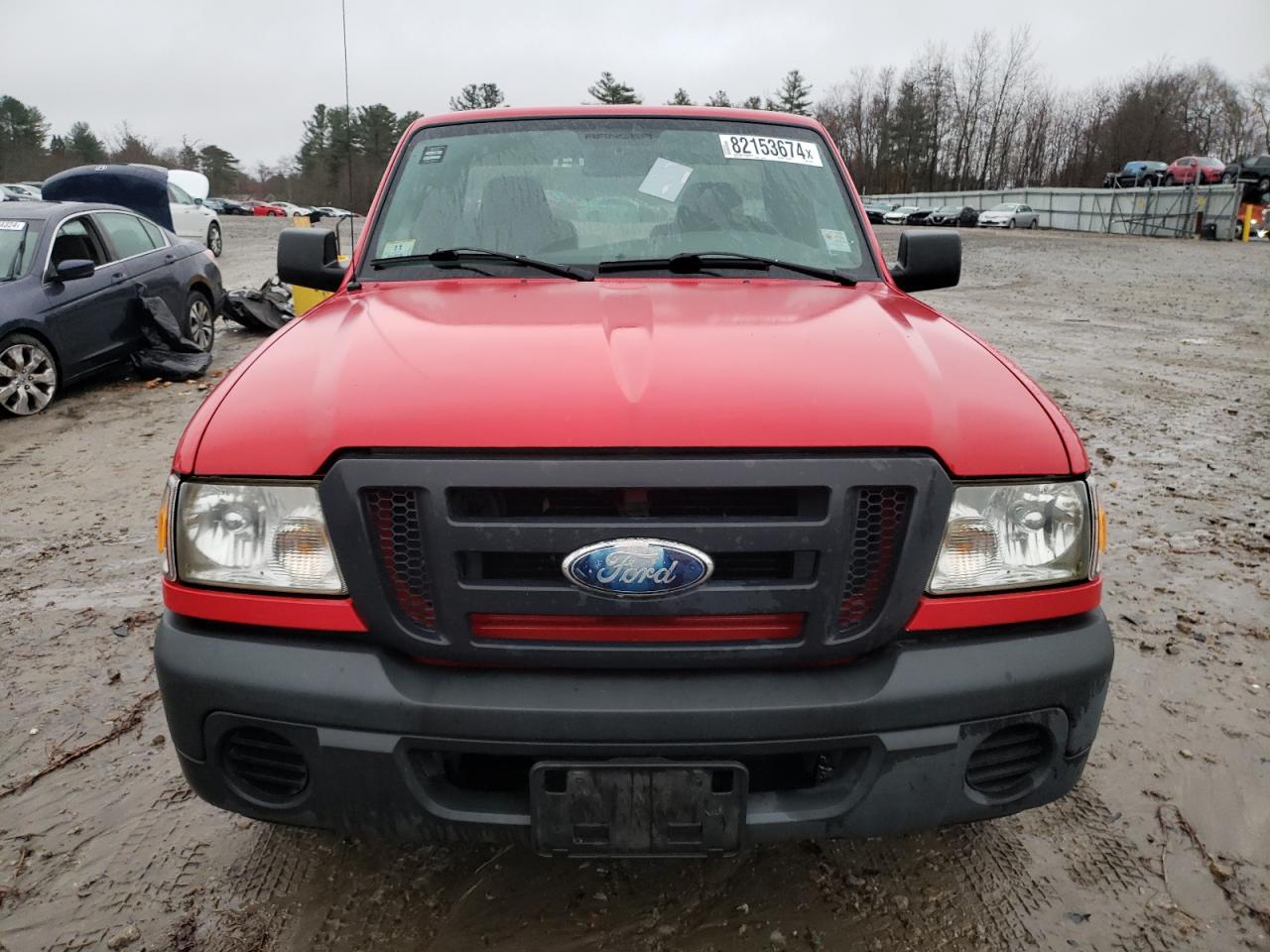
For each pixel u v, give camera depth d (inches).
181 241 350.0
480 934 80.3
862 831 67.7
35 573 157.2
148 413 271.6
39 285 272.7
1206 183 1453.0
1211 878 88.2
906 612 66.7
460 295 95.6
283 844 91.7
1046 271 759.1
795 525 64.2
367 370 73.0
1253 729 112.5
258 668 66.7
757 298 93.5
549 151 117.4
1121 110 2901.1
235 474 67.8
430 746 65.2
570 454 63.6
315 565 66.9
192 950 78.7
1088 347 386.3
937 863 89.4
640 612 64.5
